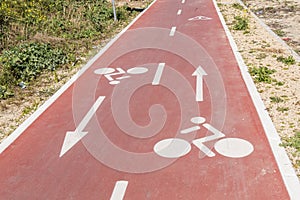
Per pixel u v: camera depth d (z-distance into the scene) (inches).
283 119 288.2
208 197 203.8
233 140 261.7
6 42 508.7
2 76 406.6
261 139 260.4
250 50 487.5
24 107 354.9
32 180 231.5
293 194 202.4
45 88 402.3
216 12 781.3
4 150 269.7
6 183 230.2
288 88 350.0
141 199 205.5
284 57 449.4
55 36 589.6
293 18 693.9
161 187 215.0
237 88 357.7
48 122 310.7
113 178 226.8
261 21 672.4
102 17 737.6
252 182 214.4
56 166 244.8
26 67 434.6
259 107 311.6
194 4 911.0
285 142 254.2
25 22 601.3
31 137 286.7
